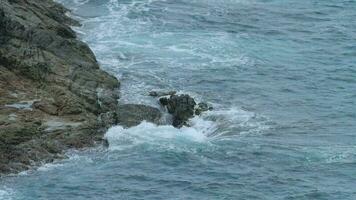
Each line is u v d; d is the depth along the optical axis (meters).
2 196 81.62
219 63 120.75
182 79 113.88
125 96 106.62
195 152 92.50
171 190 83.69
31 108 95.50
